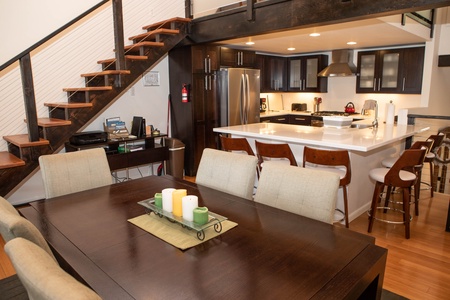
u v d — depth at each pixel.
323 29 4.27
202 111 5.32
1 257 2.89
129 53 4.71
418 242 3.05
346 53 6.45
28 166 3.31
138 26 5.18
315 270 1.23
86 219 1.73
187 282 1.16
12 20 4.01
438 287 2.36
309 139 3.26
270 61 7.06
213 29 4.27
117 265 1.27
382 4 2.80
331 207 1.76
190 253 1.36
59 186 2.31
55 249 1.41
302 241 1.46
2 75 3.96
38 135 3.33
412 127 4.23
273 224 1.64
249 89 5.71
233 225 1.62
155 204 1.80
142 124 4.81
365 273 1.22
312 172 1.87
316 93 7.40
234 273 1.21
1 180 3.17
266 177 2.02
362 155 3.58
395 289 2.33
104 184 2.52
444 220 3.55
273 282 1.15
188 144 5.36
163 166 5.24
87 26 4.62
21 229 1.24
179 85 5.35
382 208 3.68
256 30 3.76
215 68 5.41
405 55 5.82
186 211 1.59
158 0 5.36
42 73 4.28
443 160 4.65
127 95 5.05
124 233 1.56
